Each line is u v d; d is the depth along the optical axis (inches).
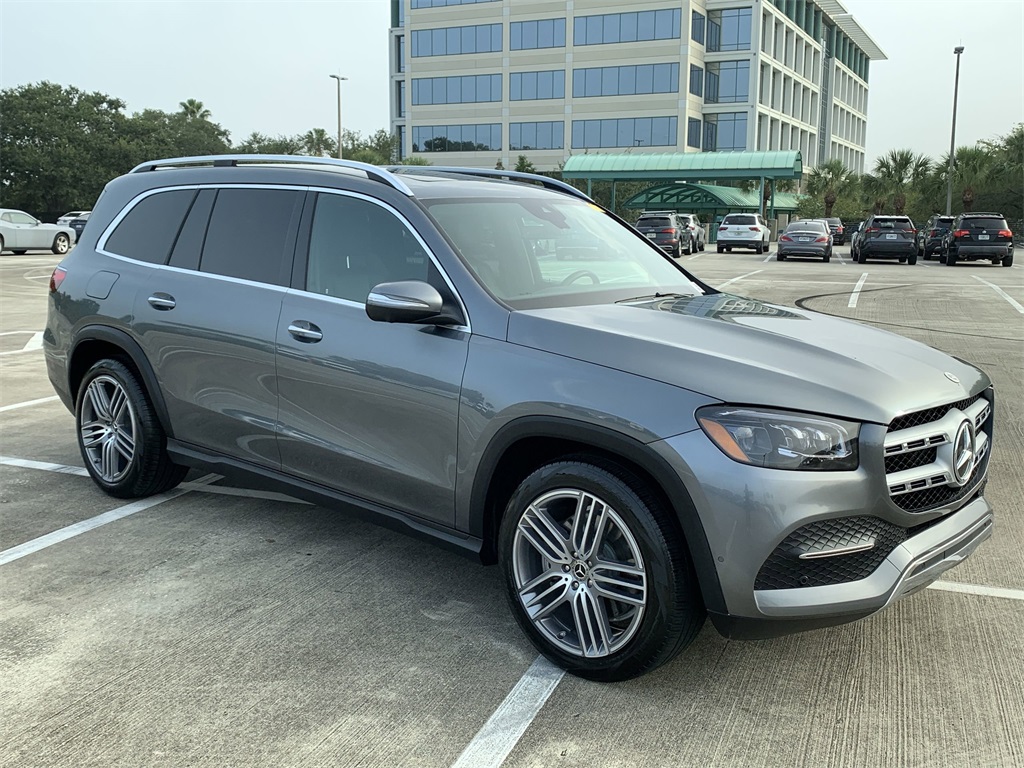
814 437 103.3
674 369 110.5
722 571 103.9
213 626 133.6
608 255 160.2
